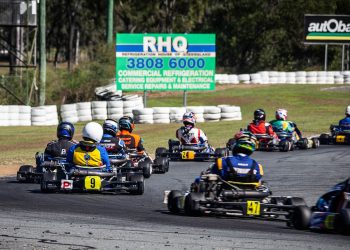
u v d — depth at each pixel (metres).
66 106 143.25
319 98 181.00
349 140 106.38
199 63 148.88
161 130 125.31
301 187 65.12
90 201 54.50
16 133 123.38
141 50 148.12
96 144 58.34
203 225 42.62
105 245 35.03
